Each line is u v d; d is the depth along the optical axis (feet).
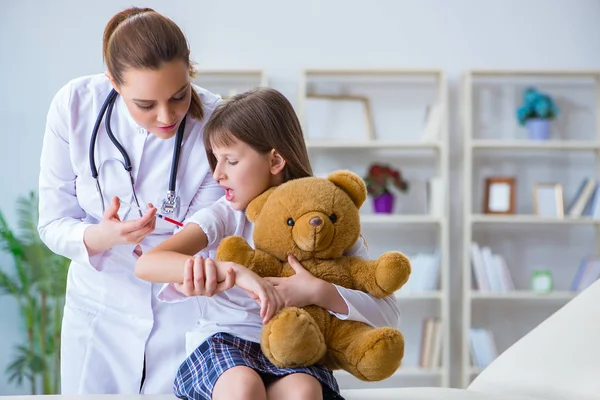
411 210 13.97
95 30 13.64
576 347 5.17
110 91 5.61
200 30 13.85
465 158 13.30
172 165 5.52
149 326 5.71
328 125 13.70
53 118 5.60
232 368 4.04
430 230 13.93
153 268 4.25
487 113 14.03
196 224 4.65
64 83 13.62
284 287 4.13
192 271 4.06
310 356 3.95
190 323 5.77
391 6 13.98
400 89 13.99
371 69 13.24
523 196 14.08
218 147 4.71
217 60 13.87
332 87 13.97
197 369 4.29
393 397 4.90
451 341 13.82
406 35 13.98
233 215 4.79
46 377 12.96
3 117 13.61
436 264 13.14
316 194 4.34
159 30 4.51
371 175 13.48
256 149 4.66
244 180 4.66
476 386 5.54
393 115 13.99
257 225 4.41
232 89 13.78
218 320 4.50
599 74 13.38
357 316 4.25
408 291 13.07
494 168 14.10
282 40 13.92
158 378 5.74
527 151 14.08
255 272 4.25
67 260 12.89
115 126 5.54
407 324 13.80
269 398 3.97
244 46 13.89
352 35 13.97
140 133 5.52
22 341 13.52
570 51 14.05
